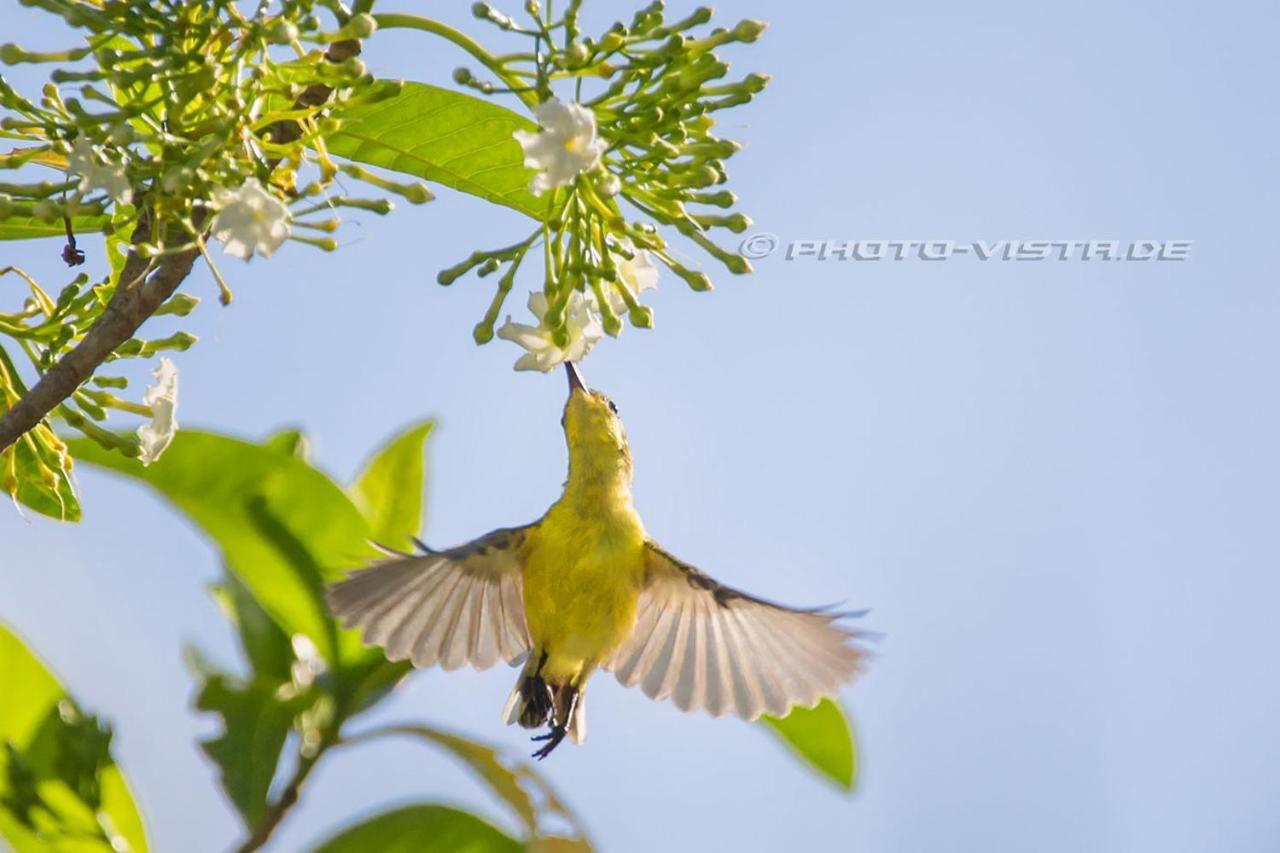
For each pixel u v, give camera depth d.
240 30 6.18
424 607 9.80
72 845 8.84
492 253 6.86
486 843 9.07
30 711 9.05
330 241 6.27
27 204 6.29
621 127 6.69
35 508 8.06
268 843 8.74
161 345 6.55
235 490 9.13
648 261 7.27
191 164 6.00
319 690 9.16
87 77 6.10
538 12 6.62
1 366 6.77
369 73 6.43
